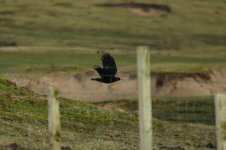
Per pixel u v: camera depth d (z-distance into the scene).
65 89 74.00
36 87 72.31
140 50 13.71
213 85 76.94
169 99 66.38
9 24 180.75
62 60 109.50
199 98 67.12
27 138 24.78
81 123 33.78
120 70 81.81
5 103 34.75
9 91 37.16
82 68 83.19
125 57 123.31
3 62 95.56
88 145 25.59
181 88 77.25
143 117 13.85
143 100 13.80
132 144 27.95
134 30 184.12
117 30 183.12
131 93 71.06
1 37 160.75
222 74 85.94
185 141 32.59
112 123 35.28
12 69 81.06
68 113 35.47
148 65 13.78
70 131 31.31
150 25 191.62
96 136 30.00
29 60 103.75
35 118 32.66
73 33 175.62
